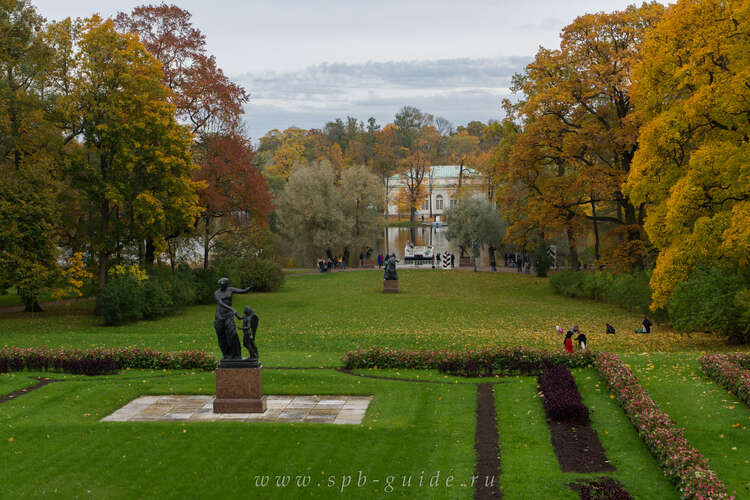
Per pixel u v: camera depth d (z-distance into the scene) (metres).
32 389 18.00
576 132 39.59
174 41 41.56
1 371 19.66
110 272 35.16
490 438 13.52
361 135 144.38
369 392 17.31
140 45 34.72
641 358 19.59
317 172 65.44
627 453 12.39
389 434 13.92
